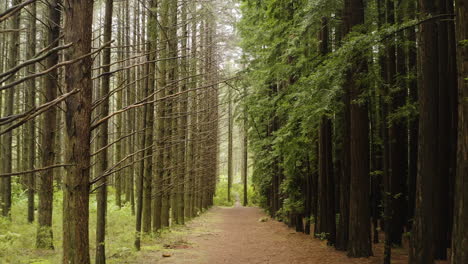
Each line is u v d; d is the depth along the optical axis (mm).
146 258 10133
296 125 12969
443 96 9781
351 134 10430
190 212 24188
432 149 7457
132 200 20234
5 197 14828
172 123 16312
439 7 9641
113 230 14664
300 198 16578
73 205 4070
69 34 4027
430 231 7398
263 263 10109
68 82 4066
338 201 15602
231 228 19078
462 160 5781
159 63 14133
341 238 11539
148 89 11406
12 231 12219
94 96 13539
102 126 8094
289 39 12430
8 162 14992
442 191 9531
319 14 10008
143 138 10844
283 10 12547
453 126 10164
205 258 10633
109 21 7570
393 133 11117
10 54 14359
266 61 14773
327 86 8836
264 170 22438
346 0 10500
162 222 16828
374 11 11672
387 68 11344
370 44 7566
